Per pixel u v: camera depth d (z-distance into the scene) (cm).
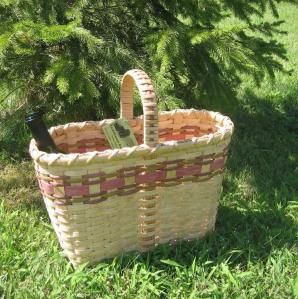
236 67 281
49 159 188
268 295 205
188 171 211
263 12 331
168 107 273
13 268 217
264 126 387
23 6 263
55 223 210
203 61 297
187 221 226
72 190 194
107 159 190
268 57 335
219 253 224
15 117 311
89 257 214
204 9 297
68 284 208
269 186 290
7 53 254
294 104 425
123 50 279
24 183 294
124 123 227
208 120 242
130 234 217
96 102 291
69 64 260
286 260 221
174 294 203
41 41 270
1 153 326
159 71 286
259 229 247
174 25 301
